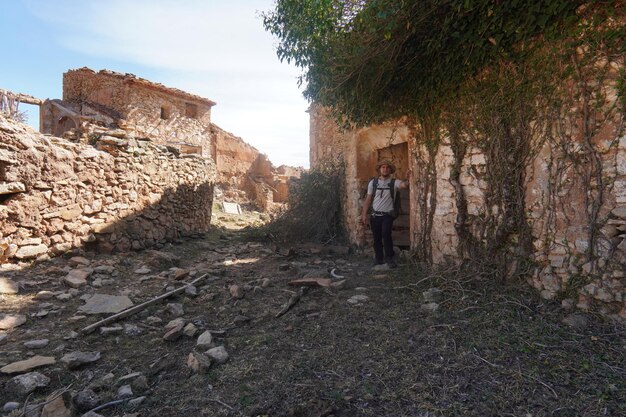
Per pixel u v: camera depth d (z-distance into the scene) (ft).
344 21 13.55
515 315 9.93
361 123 19.89
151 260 18.78
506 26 11.47
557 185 10.50
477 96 13.07
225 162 67.92
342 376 7.57
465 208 13.97
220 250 24.50
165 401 6.87
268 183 74.49
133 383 7.39
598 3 9.39
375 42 13.67
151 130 52.08
